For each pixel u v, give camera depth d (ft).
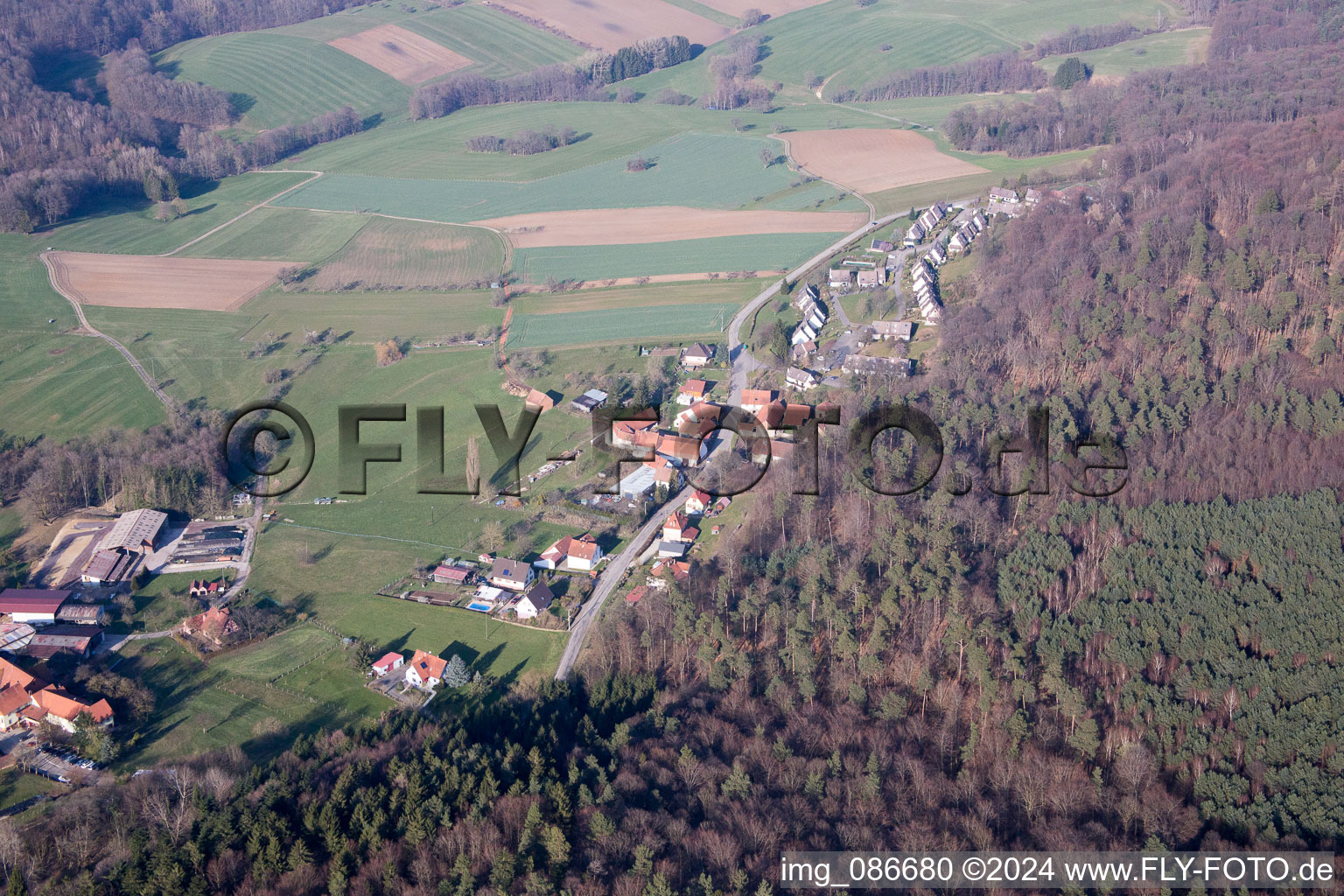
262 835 476.54
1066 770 524.11
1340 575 621.31
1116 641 592.19
